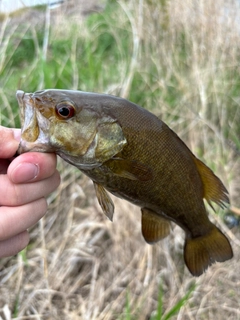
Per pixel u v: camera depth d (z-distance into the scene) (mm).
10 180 193
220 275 369
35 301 356
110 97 197
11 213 195
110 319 341
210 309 344
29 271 378
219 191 214
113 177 197
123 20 615
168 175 200
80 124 189
